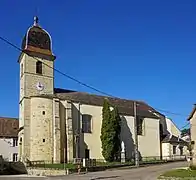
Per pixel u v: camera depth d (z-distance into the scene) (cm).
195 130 4331
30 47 5719
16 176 4078
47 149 5216
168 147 6788
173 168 4362
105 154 5750
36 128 5275
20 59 5950
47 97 5406
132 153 6291
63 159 5328
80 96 6091
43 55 5800
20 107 5803
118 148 5872
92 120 5878
